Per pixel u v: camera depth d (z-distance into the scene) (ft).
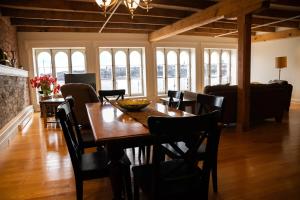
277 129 13.56
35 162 9.30
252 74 29.37
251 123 15.16
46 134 13.65
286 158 9.11
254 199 6.26
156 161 4.04
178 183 4.59
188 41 25.84
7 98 12.77
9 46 17.02
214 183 6.59
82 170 5.39
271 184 7.06
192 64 26.81
